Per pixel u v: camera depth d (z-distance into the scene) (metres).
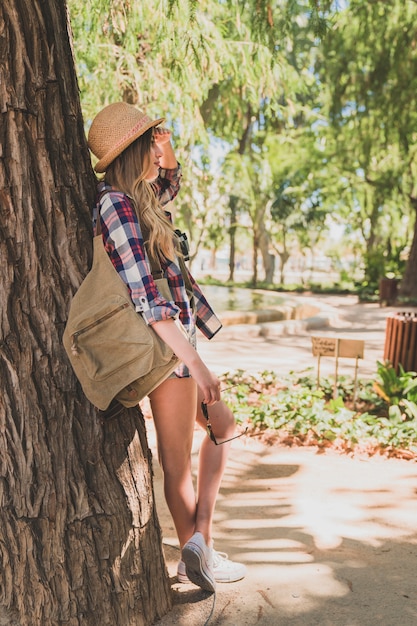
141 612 2.44
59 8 2.23
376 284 25.11
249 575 2.89
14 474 2.30
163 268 2.33
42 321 2.25
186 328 2.35
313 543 3.26
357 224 34.88
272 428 5.28
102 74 8.21
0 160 2.15
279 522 3.54
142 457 2.46
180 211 16.89
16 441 2.28
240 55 7.84
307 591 2.76
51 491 2.29
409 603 2.69
